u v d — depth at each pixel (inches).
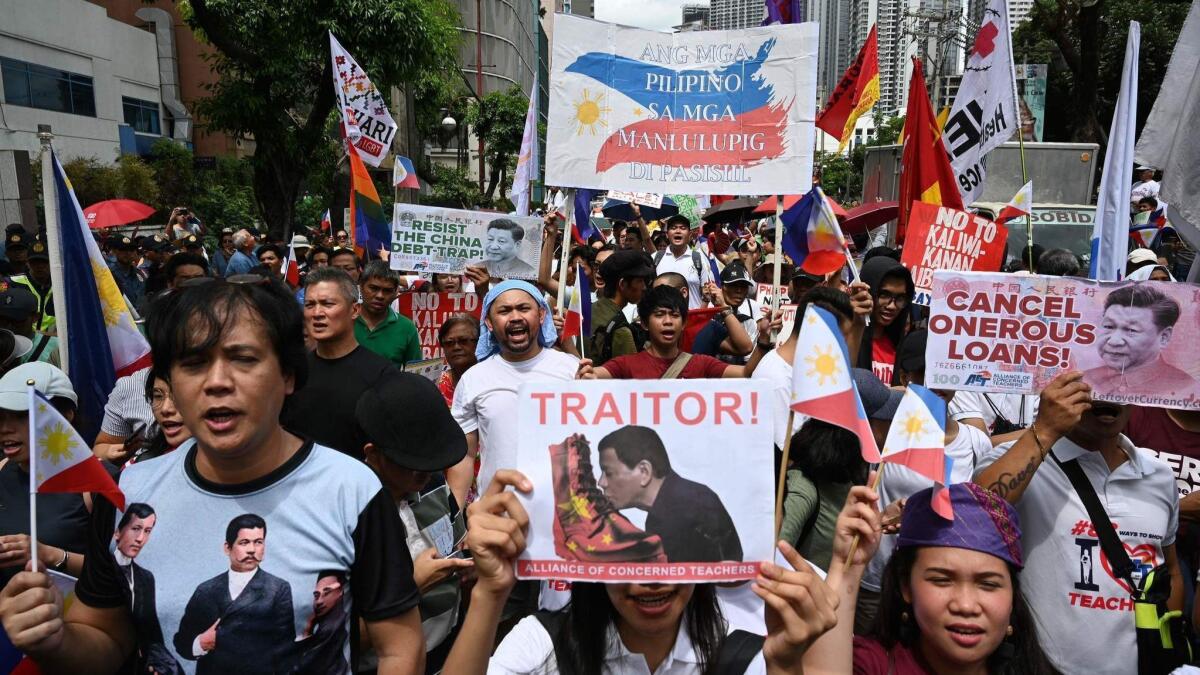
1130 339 114.8
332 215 900.6
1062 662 116.9
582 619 81.9
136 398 165.3
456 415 179.0
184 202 1193.4
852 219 520.4
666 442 75.4
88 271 164.2
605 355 259.8
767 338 210.1
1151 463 119.6
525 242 274.1
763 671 80.6
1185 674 87.2
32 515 76.7
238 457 79.4
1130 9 998.4
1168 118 142.0
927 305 225.3
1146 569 116.2
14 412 124.2
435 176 1435.8
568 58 211.0
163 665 77.5
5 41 1107.9
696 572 74.0
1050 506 119.0
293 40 705.6
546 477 75.6
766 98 207.3
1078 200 592.1
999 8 265.4
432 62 779.4
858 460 128.8
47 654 75.7
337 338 159.6
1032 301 118.3
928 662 89.0
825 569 127.6
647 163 212.8
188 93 1690.5
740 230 917.2
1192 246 139.6
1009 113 263.6
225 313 77.3
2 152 677.3
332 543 79.7
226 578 77.5
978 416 166.4
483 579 75.0
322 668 78.9
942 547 85.2
